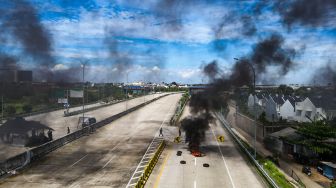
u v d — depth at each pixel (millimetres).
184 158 47531
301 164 49781
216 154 51031
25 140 51250
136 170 39844
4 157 43188
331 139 49875
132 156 47531
